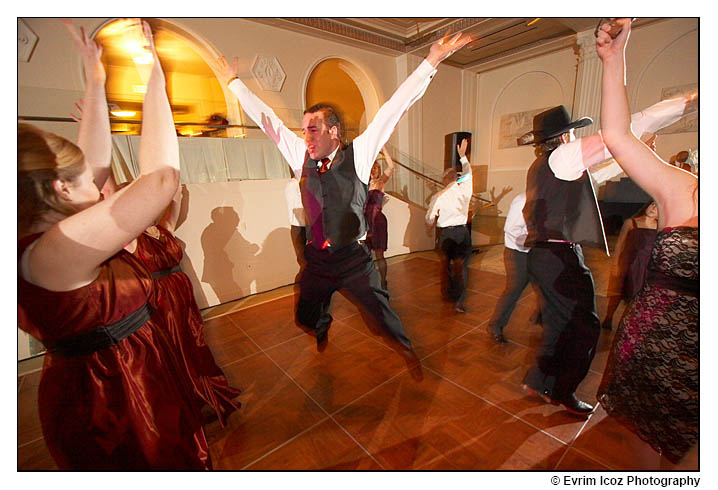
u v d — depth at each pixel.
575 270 1.24
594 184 1.28
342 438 1.34
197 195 2.66
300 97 3.18
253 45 2.99
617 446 1.20
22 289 0.59
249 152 2.79
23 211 0.55
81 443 0.69
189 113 3.31
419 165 2.45
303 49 3.10
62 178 0.56
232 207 2.80
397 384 1.63
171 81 3.29
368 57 3.03
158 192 0.56
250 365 1.94
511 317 2.23
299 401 1.58
